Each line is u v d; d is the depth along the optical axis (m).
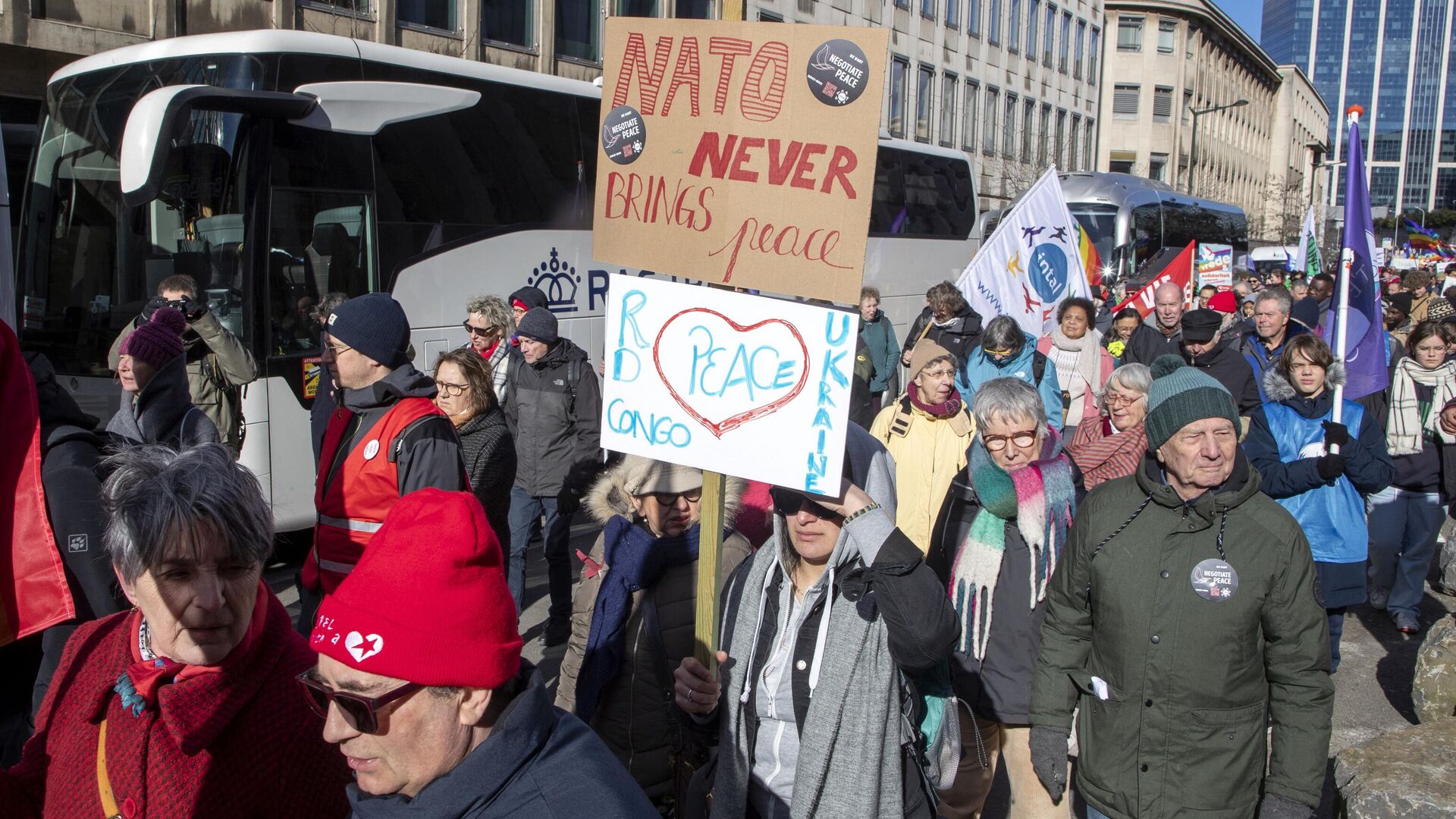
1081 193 23.28
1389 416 6.60
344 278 7.69
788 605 2.51
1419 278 13.71
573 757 1.67
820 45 2.44
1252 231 81.56
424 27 18.27
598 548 3.18
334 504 3.61
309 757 2.02
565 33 21.70
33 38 12.64
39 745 2.06
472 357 4.79
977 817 3.35
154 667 1.97
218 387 6.48
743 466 2.46
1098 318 13.12
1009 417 3.46
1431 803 3.22
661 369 2.58
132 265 7.12
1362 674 5.93
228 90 6.81
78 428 2.78
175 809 1.92
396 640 1.52
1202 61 68.50
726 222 2.56
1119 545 2.83
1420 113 172.12
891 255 15.66
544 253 9.37
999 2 43.06
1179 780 2.74
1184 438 2.72
